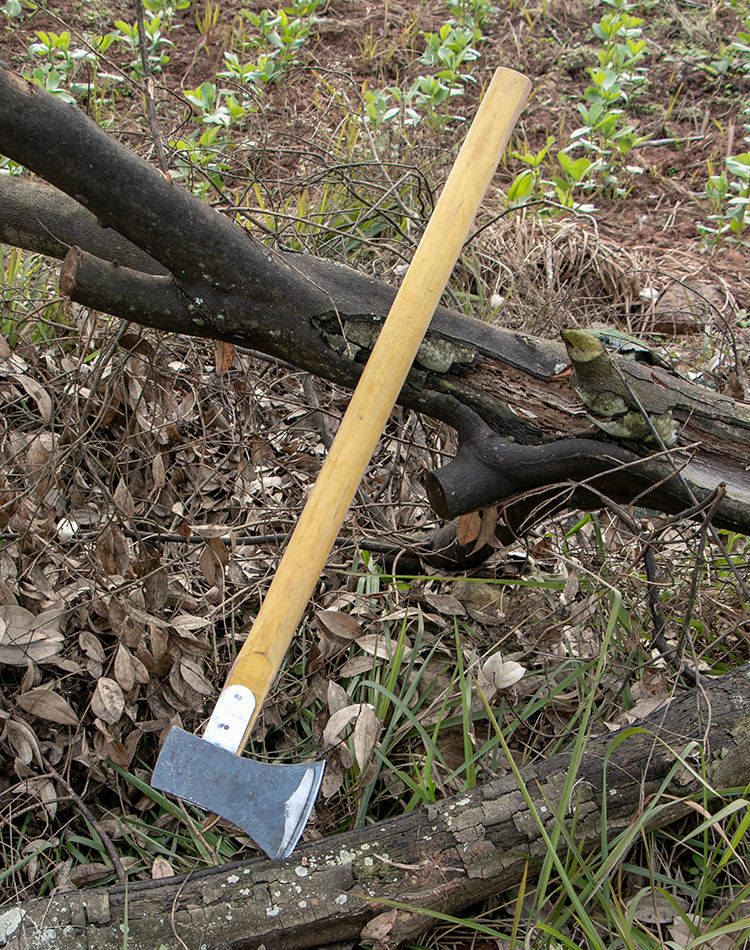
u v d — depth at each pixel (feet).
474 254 11.37
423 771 6.84
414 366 6.47
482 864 5.90
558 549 8.40
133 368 8.74
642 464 6.68
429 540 8.25
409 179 11.48
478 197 6.11
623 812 6.09
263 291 6.14
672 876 6.45
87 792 6.67
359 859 5.87
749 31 16.12
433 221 6.05
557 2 16.96
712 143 14.61
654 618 7.25
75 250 5.76
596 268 11.99
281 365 8.93
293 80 14.35
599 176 13.98
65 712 6.59
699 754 6.18
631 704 7.20
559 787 6.11
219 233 5.88
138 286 5.98
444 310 6.51
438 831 5.98
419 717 7.20
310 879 5.78
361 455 5.85
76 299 5.94
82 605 7.05
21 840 6.30
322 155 12.40
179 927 5.57
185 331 6.31
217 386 9.26
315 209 11.44
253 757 7.02
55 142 5.35
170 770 5.35
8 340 9.34
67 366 9.04
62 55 11.74
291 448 9.00
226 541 8.14
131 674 6.72
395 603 7.80
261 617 5.58
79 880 6.08
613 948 5.74
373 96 12.26
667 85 15.58
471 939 6.07
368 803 6.68
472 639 7.90
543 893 5.59
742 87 15.53
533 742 7.23
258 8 15.79
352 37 15.76
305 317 6.28
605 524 8.92
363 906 5.73
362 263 11.09
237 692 5.45
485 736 7.27
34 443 8.16
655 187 13.99
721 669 7.56
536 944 5.77
